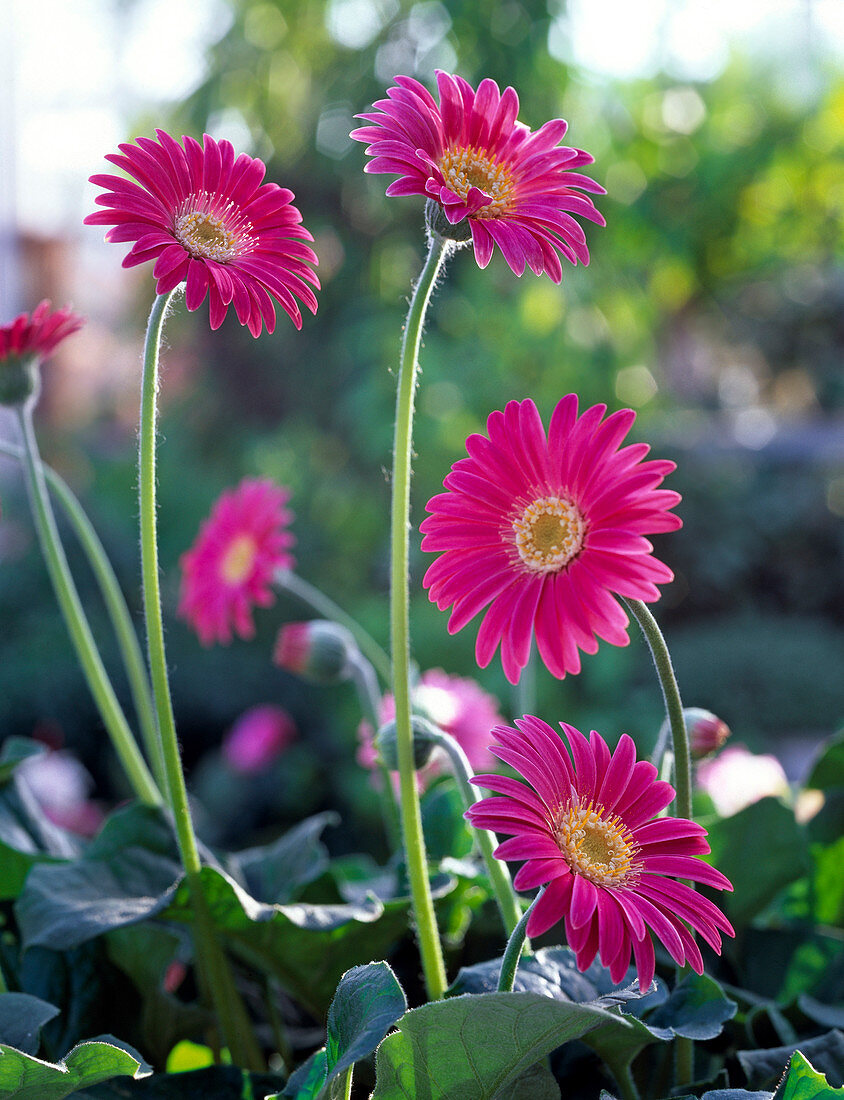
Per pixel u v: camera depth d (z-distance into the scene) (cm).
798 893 87
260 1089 68
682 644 352
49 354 80
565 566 62
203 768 276
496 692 258
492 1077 61
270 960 75
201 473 318
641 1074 72
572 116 280
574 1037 60
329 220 291
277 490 99
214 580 100
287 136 293
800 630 368
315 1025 85
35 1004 67
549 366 271
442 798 88
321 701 288
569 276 271
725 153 335
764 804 81
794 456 421
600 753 62
